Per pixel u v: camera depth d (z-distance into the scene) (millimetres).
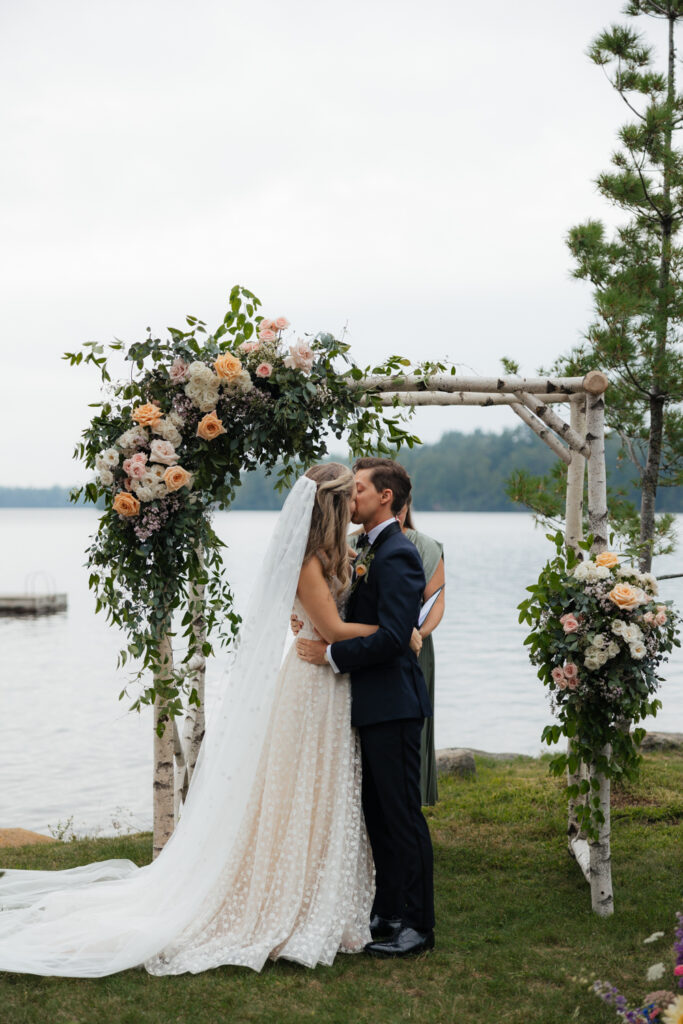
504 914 4059
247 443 4168
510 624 29000
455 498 107000
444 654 22891
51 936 3512
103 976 3301
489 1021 3072
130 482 4090
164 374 4234
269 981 3277
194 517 4180
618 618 3809
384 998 3195
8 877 4438
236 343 4367
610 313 6602
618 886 4410
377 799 3646
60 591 46250
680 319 6793
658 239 7184
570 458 4984
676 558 45062
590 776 4035
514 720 14766
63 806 9984
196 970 3330
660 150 6879
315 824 3598
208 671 13945
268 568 3713
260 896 3514
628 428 7250
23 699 17672
